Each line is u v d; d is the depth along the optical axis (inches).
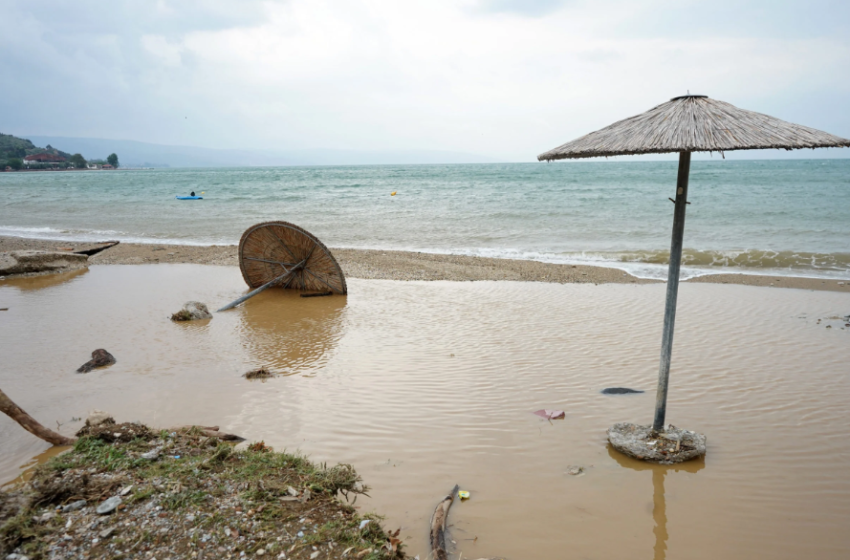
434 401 261.7
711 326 381.1
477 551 156.5
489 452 213.9
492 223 991.6
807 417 241.1
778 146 160.1
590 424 237.5
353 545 148.2
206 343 358.3
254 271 543.8
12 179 3661.4
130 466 181.0
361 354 332.5
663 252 687.7
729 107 187.8
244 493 167.5
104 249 771.4
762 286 511.8
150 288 542.9
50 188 2385.6
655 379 287.3
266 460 192.7
